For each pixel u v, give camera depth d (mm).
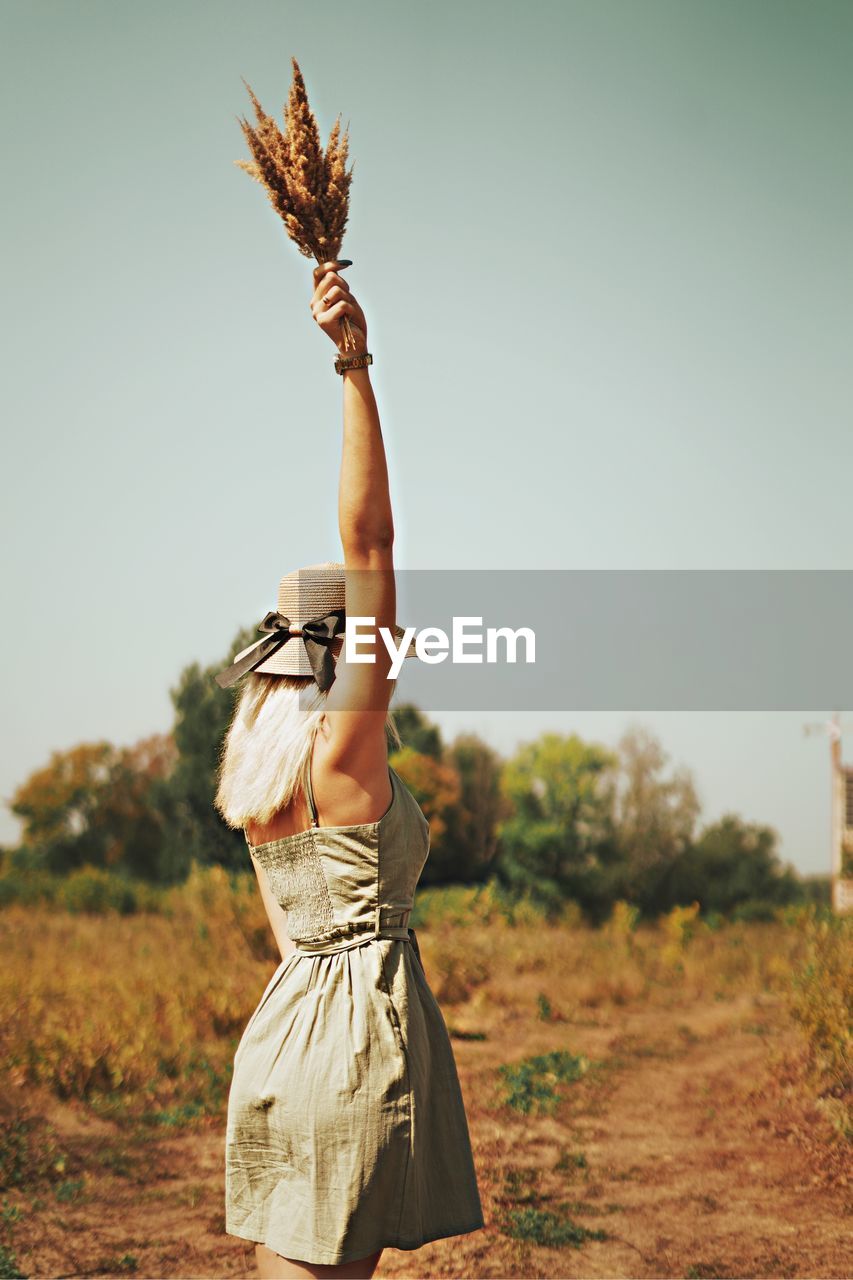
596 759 31891
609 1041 9281
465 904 18609
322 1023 1820
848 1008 7414
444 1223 1868
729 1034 9188
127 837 32625
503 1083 7645
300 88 1839
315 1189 1754
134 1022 7961
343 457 1868
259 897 12344
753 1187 5328
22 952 12102
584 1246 4629
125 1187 5227
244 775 1957
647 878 30406
